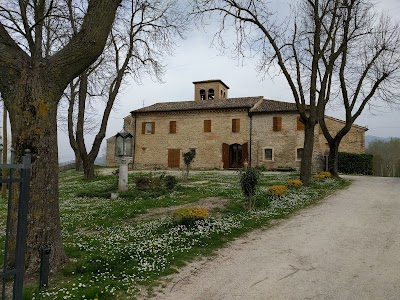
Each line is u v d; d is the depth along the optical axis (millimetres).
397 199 12914
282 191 13156
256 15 16688
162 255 6363
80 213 11117
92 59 5551
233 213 10289
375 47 20688
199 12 16234
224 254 6555
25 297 4340
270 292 4824
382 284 5070
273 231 8352
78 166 34125
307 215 10164
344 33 18094
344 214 10203
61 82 5312
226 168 37062
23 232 3473
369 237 7652
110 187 17031
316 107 17875
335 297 4652
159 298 4590
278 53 17250
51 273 5125
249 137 36656
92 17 5465
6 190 16703
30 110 5004
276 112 35875
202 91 44969
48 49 14664
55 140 5328
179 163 38969
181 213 8758
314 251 6719
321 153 33531
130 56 21891
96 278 5059
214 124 38125
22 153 4977
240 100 39781
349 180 20922
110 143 44812
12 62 4977
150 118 40875
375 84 20922
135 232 8180
